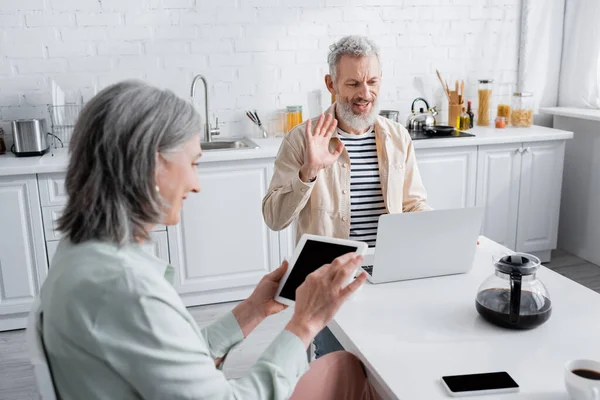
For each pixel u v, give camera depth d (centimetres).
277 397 115
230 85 381
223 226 341
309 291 123
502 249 211
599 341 145
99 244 106
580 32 412
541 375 130
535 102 434
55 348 102
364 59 208
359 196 219
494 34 421
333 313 124
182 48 369
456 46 416
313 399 142
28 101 354
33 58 350
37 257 319
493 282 156
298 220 223
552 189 398
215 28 371
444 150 370
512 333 149
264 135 386
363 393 147
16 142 326
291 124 387
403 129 227
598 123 391
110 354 99
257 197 343
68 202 108
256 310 147
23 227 314
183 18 365
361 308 165
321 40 389
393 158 220
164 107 108
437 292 175
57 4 346
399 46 405
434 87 418
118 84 109
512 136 377
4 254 316
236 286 353
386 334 149
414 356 139
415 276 184
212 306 351
